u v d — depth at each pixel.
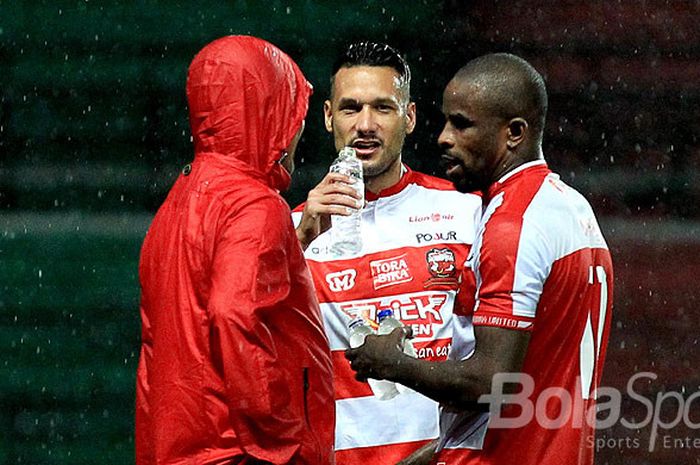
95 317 30.72
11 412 23.61
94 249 37.41
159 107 45.59
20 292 32.94
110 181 43.25
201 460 9.48
